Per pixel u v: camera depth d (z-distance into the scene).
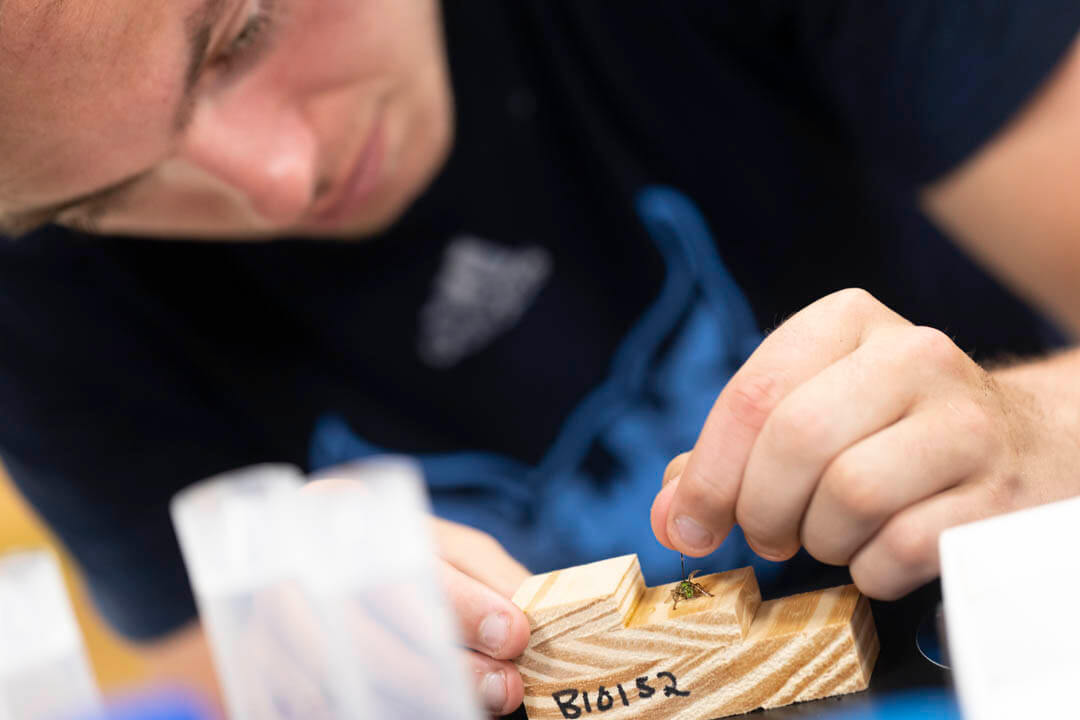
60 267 1.06
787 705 0.68
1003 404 0.72
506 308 1.06
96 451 1.13
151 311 1.11
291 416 1.14
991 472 0.69
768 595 0.76
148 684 0.84
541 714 0.70
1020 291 0.97
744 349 1.01
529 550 1.06
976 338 0.97
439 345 1.08
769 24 0.98
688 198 1.02
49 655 0.61
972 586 0.58
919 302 0.99
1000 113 0.92
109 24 0.76
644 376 1.03
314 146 0.90
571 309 1.05
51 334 1.09
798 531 0.70
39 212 0.84
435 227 1.04
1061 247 0.94
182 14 0.78
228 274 1.10
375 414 1.12
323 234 1.03
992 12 0.90
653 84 1.00
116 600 1.17
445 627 0.60
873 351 0.70
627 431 1.04
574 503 1.05
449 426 1.11
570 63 0.99
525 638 0.69
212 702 0.81
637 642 0.69
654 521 0.73
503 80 1.00
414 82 0.96
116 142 0.80
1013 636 0.57
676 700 0.69
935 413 0.70
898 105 0.95
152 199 0.88
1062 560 0.57
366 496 0.60
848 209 1.00
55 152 0.79
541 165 1.03
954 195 0.96
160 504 1.15
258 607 0.60
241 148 0.86
